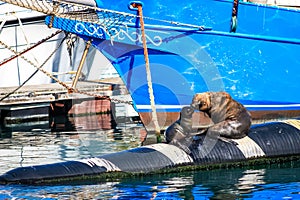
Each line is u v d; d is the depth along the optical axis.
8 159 27.64
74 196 20.09
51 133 37.38
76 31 31.31
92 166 22.50
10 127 42.16
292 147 25.81
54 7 30.22
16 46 50.22
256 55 34.22
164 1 32.09
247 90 34.38
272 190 20.84
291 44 34.97
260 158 25.02
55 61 49.47
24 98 44.44
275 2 37.84
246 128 25.22
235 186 21.47
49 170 22.03
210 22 32.94
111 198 19.92
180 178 22.72
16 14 49.28
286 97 35.41
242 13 33.56
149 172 23.03
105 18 31.39
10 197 19.94
